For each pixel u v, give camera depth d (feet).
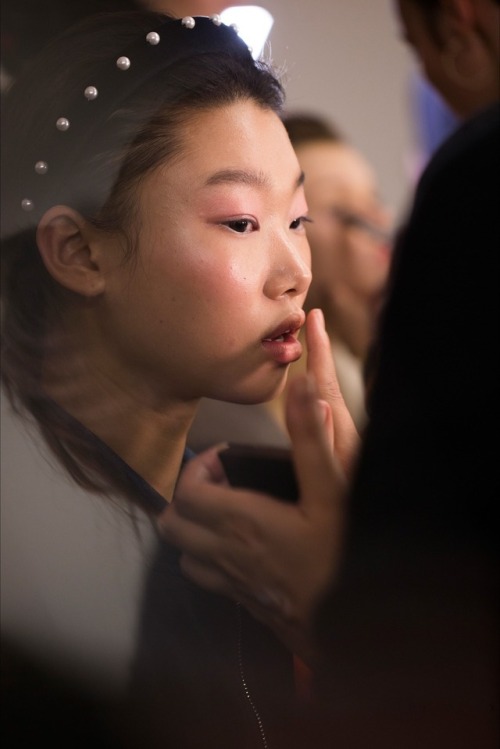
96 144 2.34
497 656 2.22
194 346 2.41
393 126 2.99
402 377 2.08
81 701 2.48
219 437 2.75
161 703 2.51
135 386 2.51
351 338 2.81
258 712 2.55
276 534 2.36
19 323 2.51
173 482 2.66
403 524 2.11
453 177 2.03
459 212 2.01
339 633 2.28
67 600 2.51
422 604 2.17
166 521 2.50
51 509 2.53
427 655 2.22
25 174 2.41
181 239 2.34
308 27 2.89
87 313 2.46
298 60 2.87
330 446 2.42
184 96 2.34
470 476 2.03
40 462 2.54
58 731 2.46
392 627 2.20
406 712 2.29
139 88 2.34
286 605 2.38
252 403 2.49
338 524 2.33
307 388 2.39
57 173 2.38
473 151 2.01
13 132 2.44
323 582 2.32
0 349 2.52
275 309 2.44
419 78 2.97
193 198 2.34
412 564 2.13
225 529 2.42
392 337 2.10
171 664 2.53
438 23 2.54
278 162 2.43
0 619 2.50
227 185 2.35
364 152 2.95
